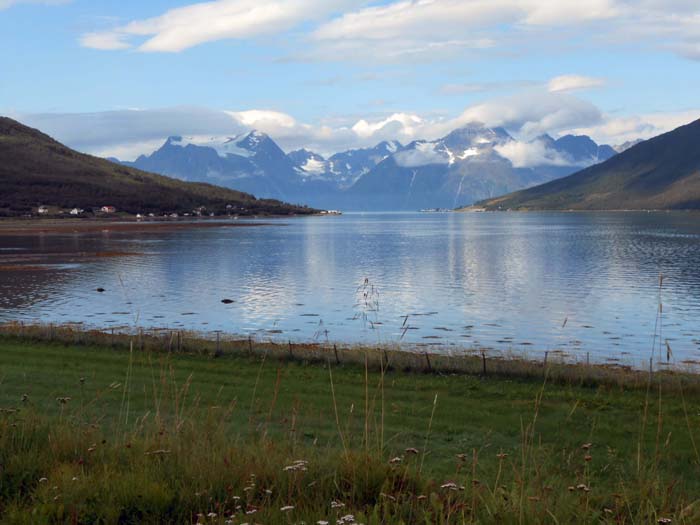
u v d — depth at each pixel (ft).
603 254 400.06
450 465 43.06
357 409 64.54
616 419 62.49
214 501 25.35
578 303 206.18
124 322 168.55
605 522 24.06
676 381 80.74
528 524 23.04
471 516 22.98
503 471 39.14
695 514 23.70
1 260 343.26
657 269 309.83
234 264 336.29
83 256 371.56
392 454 33.19
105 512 24.00
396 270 310.45
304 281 266.36
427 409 65.41
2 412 39.73
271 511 23.61
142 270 303.07
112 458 29.50
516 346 137.69
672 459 47.14
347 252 423.23
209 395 69.97
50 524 23.45
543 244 499.10
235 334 147.54
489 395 73.51
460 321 172.55
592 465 44.16
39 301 205.46
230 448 30.73
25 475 27.40
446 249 452.76
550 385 79.87
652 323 168.86
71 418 40.86
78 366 87.76
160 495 24.98
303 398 69.77
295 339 142.41
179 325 164.76
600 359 123.75
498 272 301.63
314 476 27.58
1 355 96.27
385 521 22.86
